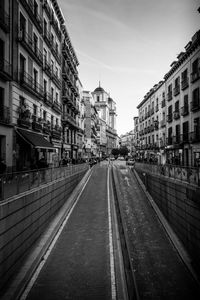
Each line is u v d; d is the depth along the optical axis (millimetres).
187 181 12578
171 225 14289
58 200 16109
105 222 14711
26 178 10039
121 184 26047
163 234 13531
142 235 13336
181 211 12305
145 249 11633
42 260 9969
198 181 10969
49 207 13594
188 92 29094
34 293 7855
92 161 51219
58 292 7934
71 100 40344
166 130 37625
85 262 9891
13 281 7859
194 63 27562
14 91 19078
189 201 10883
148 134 50719
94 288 8172
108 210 17125
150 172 22688
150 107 49250
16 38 19344
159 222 15359
